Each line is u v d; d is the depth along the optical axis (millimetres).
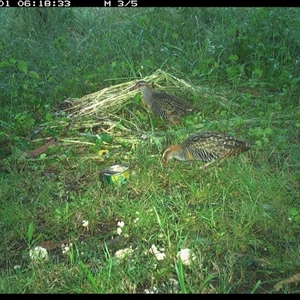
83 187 1236
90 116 1520
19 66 1594
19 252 1055
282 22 1806
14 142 1440
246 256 1004
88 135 1418
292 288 940
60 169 1305
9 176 1276
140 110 1552
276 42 1795
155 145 1372
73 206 1155
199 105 1544
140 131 1441
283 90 1554
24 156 1344
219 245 1014
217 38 1863
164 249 1023
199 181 1231
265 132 1350
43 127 1488
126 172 1229
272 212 1104
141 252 1026
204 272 974
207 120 1465
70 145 1404
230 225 1071
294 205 1123
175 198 1165
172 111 1476
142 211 1110
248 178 1183
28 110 1599
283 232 1061
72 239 1081
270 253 1017
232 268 980
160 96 1487
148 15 2082
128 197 1194
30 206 1164
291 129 1389
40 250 1025
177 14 2102
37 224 1127
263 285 951
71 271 980
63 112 1541
